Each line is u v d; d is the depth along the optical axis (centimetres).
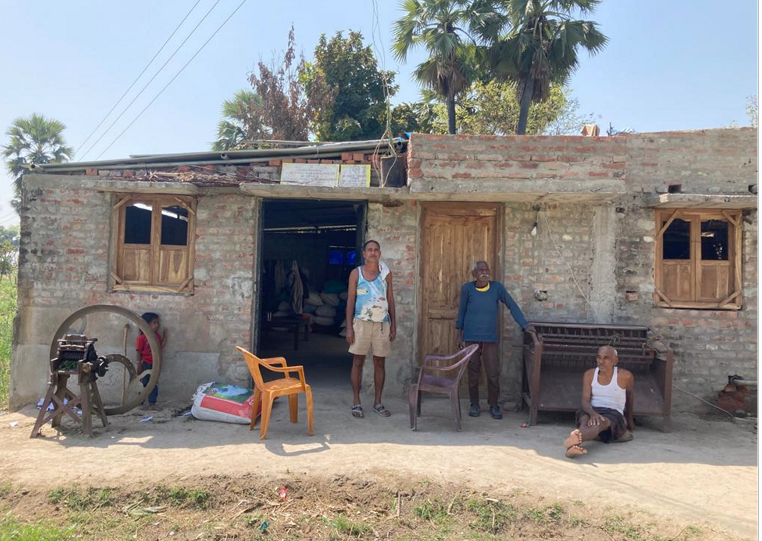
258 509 426
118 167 725
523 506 418
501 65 1605
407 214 719
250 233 721
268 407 552
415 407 592
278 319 1199
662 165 709
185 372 716
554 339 646
